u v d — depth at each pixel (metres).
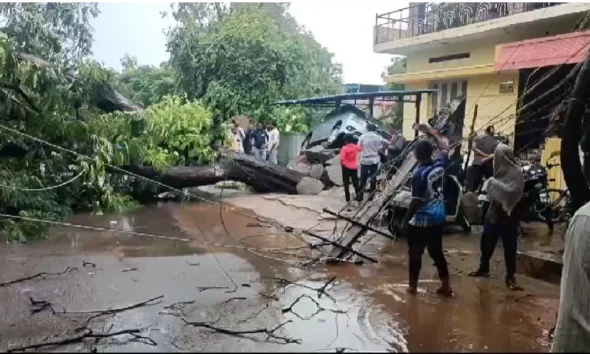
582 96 3.71
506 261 6.62
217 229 10.36
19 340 4.74
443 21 18.16
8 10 13.77
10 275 6.92
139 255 8.18
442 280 6.27
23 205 10.33
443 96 18.27
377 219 9.41
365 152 12.86
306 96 24.03
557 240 9.18
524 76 14.55
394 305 5.88
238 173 14.73
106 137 12.59
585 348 2.52
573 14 13.16
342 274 7.22
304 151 18.06
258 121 22.47
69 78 12.95
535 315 5.61
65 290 6.33
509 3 15.61
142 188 13.66
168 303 5.88
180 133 14.48
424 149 6.14
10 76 10.62
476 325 5.29
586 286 2.54
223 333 4.95
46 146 11.64
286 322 5.29
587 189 3.64
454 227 10.31
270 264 7.71
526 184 9.93
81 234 9.71
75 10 18.66
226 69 22.73
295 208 12.53
